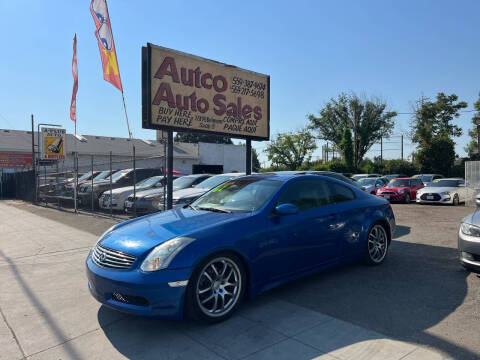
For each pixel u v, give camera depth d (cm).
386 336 325
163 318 332
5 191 2620
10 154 2770
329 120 4884
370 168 3544
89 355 315
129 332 355
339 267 549
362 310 385
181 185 1198
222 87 898
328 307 396
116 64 1529
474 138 4625
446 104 3853
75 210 1371
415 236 791
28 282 529
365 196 559
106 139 3575
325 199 493
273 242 407
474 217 482
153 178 1392
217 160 3941
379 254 561
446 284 462
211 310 359
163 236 363
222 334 341
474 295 420
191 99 841
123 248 359
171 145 830
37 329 370
